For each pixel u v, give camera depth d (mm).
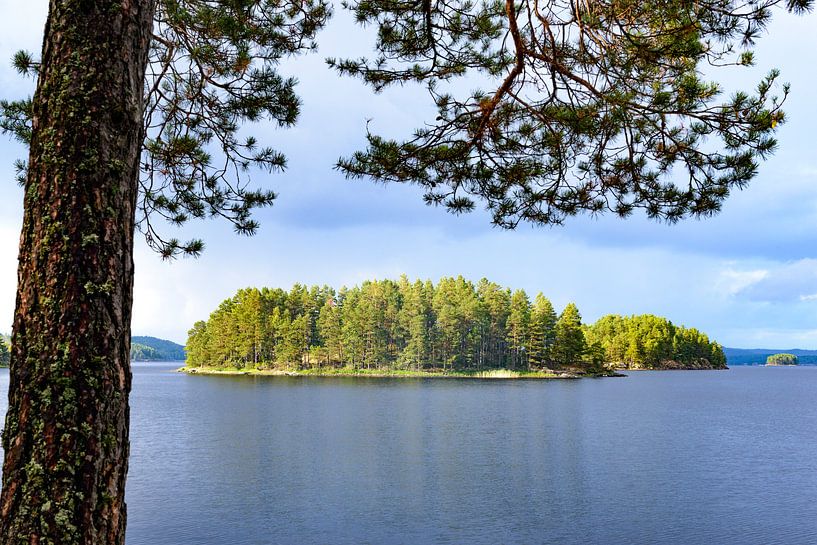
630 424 40125
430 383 89938
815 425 41125
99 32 2342
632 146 5336
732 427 39469
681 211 5352
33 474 2084
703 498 19469
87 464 2133
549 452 28375
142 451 28531
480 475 22953
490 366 114062
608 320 165250
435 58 5828
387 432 35344
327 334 119500
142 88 2510
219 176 6273
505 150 5840
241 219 6410
